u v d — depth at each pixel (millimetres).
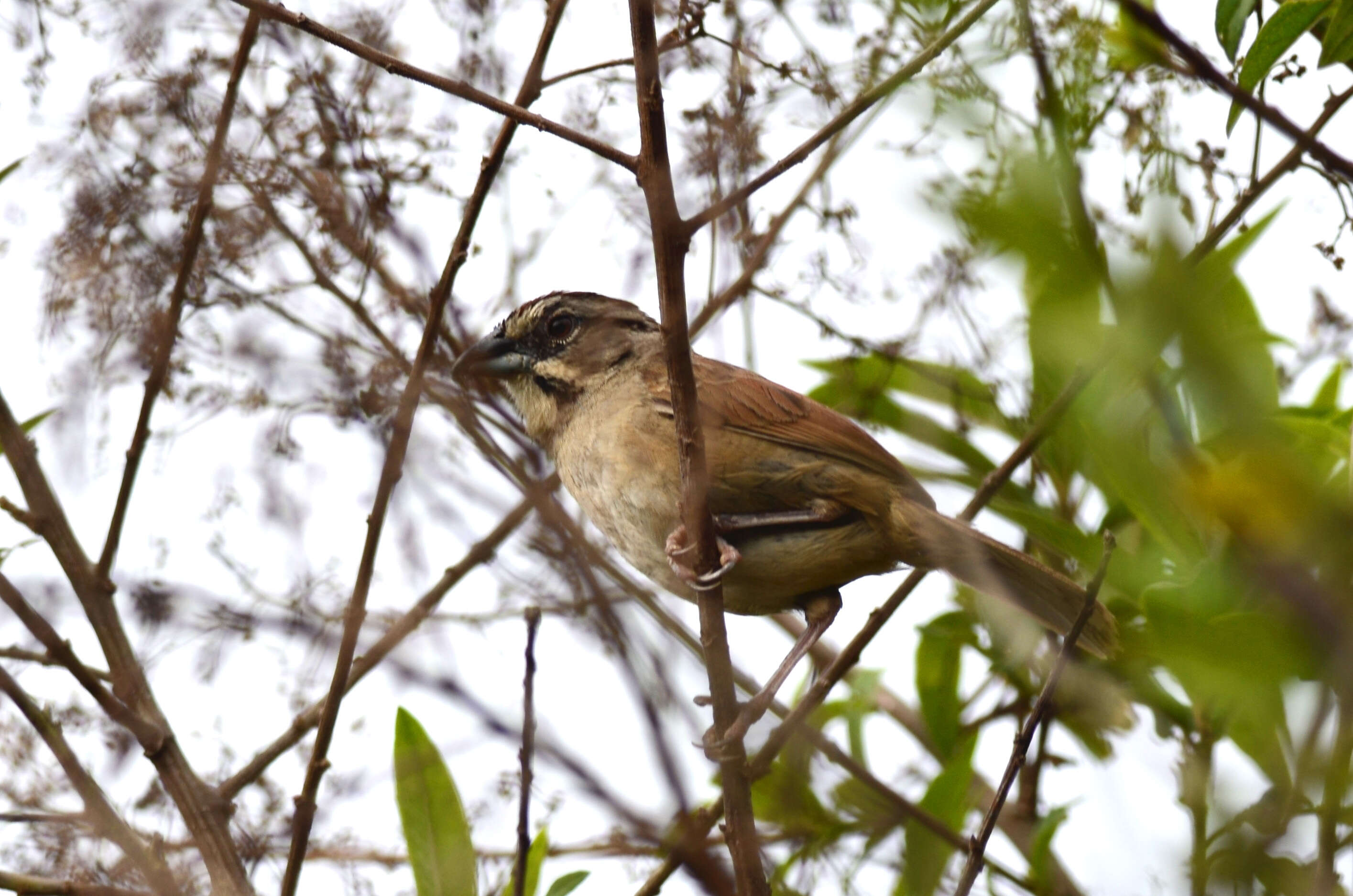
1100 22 5164
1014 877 8398
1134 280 2713
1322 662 2975
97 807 7438
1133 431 4488
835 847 8641
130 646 8094
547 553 6051
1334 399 9164
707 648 7766
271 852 7766
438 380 7906
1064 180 3113
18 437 8539
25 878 7230
